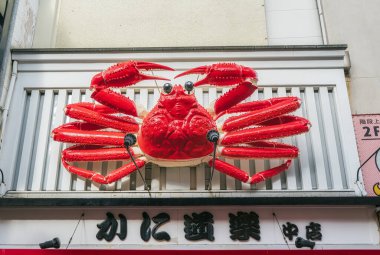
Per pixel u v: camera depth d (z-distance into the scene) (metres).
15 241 5.66
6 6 6.86
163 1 7.85
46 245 5.43
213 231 5.61
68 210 5.79
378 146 6.41
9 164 6.05
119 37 7.59
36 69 6.65
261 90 6.58
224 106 5.60
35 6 7.68
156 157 5.59
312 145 6.16
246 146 5.94
